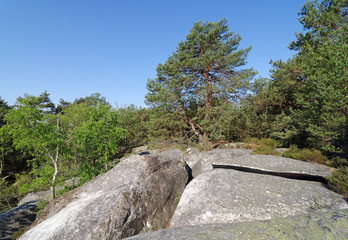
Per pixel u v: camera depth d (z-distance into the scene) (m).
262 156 10.06
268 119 18.66
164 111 21.86
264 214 5.27
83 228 5.34
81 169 12.67
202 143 21.34
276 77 16.19
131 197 6.76
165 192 8.09
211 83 20.56
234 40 22.02
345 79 9.51
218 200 6.02
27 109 9.66
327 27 15.09
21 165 26.23
